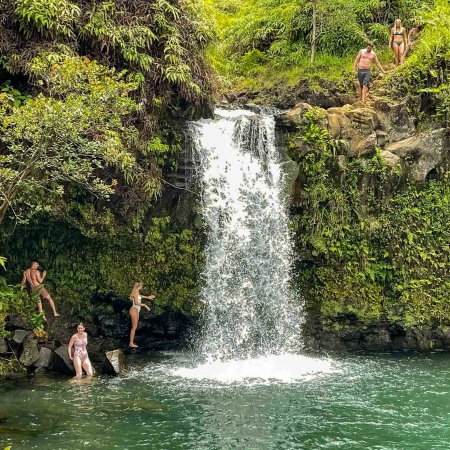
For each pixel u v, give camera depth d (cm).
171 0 1612
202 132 1667
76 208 1516
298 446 955
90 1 1516
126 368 1394
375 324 1644
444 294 1680
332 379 1329
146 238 1606
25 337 1398
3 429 1007
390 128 1730
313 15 2259
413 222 1694
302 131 1670
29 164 1130
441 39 1831
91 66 1181
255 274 1633
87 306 1614
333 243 1656
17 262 1571
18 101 1377
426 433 1012
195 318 1630
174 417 1073
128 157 1255
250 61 2452
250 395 1205
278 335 1622
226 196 1661
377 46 2273
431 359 1528
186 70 1580
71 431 1002
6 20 1431
